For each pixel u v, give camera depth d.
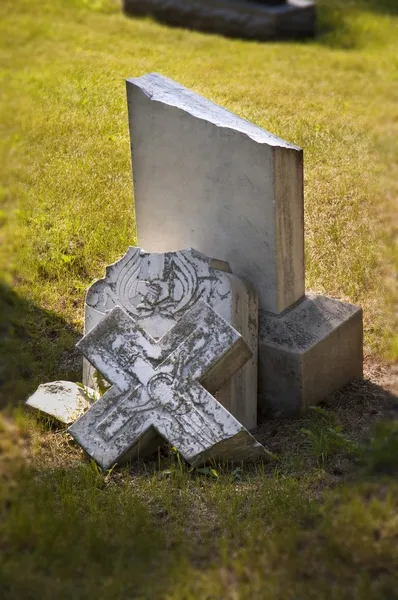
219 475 4.07
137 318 4.39
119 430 4.13
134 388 4.16
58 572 3.62
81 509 3.88
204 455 4.07
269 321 4.47
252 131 4.38
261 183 4.31
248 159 4.31
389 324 4.97
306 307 4.54
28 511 3.83
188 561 3.67
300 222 4.48
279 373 4.46
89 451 4.13
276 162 4.28
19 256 5.30
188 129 4.41
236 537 3.75
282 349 4.42
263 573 3.60
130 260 4.43
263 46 8.72
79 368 4.68
